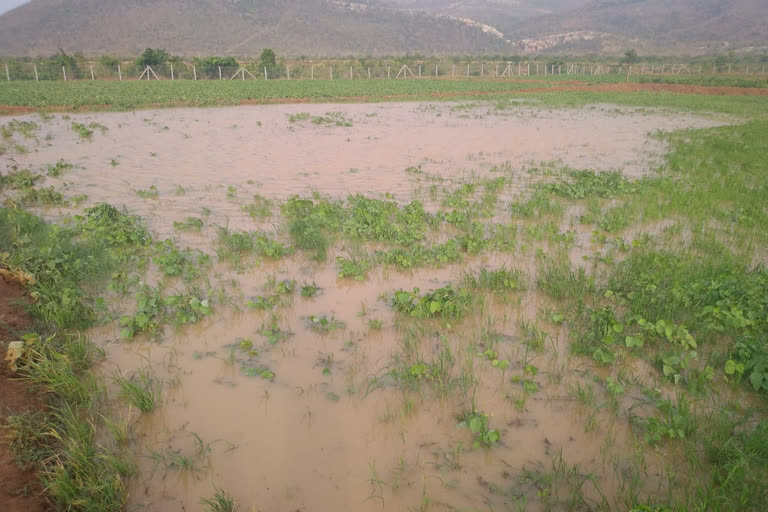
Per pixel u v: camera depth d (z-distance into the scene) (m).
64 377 4.95
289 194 12.19
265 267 8.16
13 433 4.18
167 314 6.59
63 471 3.84
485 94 41.72
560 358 5.75
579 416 4.84
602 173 13.84
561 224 10.45
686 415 4.53
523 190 13.01
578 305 6.57
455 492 3.99
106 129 20.75
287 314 6.67
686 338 5.66
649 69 77.19
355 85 47.50
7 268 7.23
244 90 39.22
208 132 20.97
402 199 11.93
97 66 53.31
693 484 4.02
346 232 9.44
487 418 4.71
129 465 4.14
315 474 4.16
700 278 7.21
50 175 13.33
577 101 37.12
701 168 15.19
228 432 4.59
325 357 5.75
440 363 5.52
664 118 28.70
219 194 12.09
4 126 21.08
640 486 4.02
